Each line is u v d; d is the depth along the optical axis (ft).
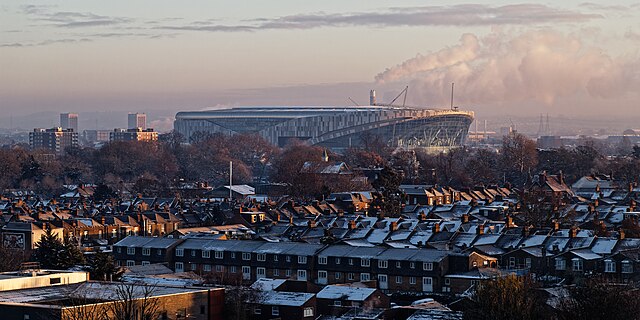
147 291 589.73
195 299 634.43
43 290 634.84
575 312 602.85
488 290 612.29
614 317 599.57
